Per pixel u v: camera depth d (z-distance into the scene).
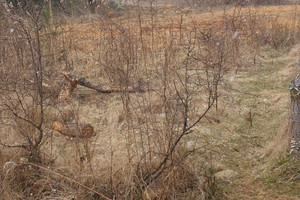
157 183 4.07
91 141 5.00
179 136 4.32
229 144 5.08
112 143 4.70
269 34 9.91
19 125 4.38
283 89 6.98
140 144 4.61
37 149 4.34
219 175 4.41
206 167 4.54
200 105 6.03
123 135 4.97
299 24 11.19
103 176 4.10
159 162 4.20
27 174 4.27
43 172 4.27
